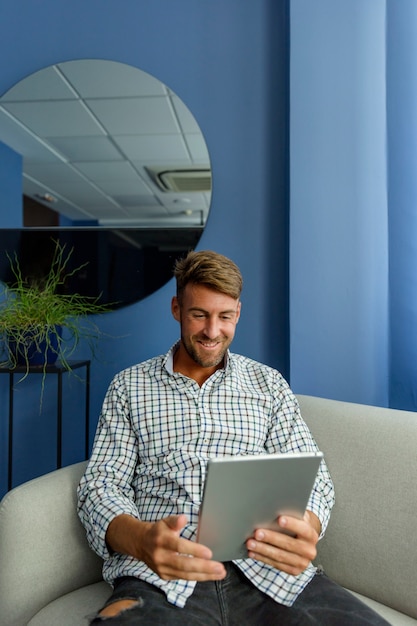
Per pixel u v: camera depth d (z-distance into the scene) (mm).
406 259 1427
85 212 1670
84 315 1671
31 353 1475
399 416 1090
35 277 1666
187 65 1655
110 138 1660
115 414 1076
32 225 1677
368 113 1519
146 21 1663
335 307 1517
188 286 1041
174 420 1046
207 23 1652
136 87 1653
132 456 1058
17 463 1670
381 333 1516
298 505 791
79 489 1021
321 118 1521
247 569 912
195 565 758
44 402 1671
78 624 880
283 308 1646
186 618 817
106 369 1672
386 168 1491
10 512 938
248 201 1652
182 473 996
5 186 1675
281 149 1642
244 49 1644
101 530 914
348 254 1519
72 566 1001
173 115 1652
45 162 1675
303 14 1521
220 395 1072
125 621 785
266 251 1652
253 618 866
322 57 1521
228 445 1042
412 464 997
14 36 1689
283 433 1090
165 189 1655
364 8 1515
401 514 977
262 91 1643
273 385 1124
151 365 1121
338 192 1520
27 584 928
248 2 1642
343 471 1084
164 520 808
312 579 915
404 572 950
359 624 792
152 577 873
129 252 1663
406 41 1421
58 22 1682
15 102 1671
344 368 1515
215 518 759
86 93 1663
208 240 1657
